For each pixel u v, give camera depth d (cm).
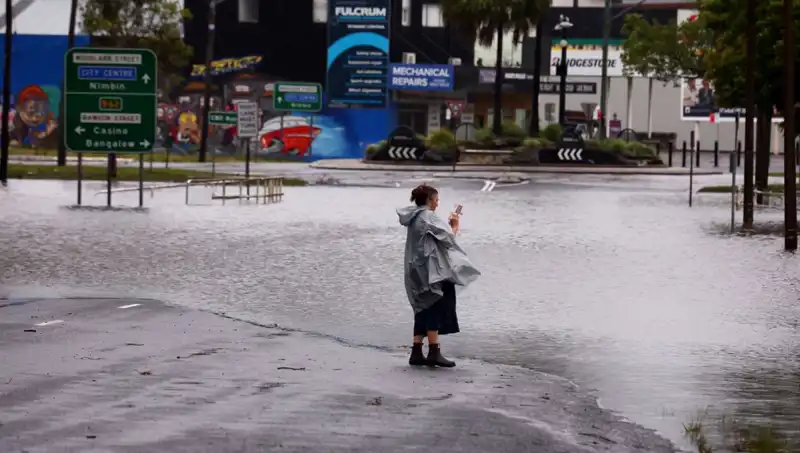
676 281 2972
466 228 4422
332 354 1925
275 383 1662
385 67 11906
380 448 1297
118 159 10212
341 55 11888
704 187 7119
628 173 9500
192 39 12006
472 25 10538
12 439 1293
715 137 13962
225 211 5066
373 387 1655
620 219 4947
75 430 1342
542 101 13188
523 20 10469
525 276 3034
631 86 13362
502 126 10669
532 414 1513
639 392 1703
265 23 11994
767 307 2553
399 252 3534
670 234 4281
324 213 5034
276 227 4328
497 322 2322
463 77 12356
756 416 1552
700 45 9950
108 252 3422
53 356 1836
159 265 3145
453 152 10200
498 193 6669
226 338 2053
